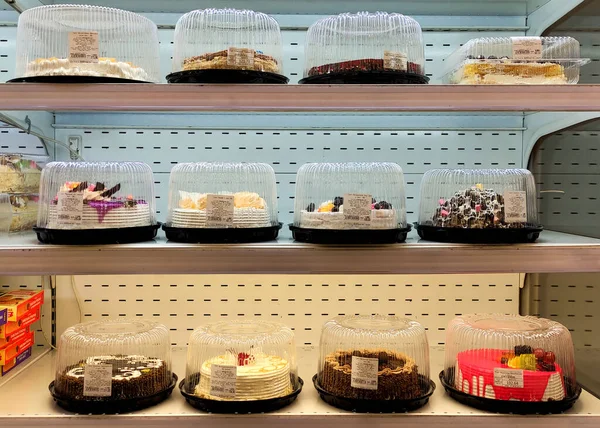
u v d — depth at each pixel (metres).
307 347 1.90
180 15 1.84
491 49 1.49
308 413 1.35
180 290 1.90
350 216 1.39
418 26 1.57
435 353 1.85
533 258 1.36
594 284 1.68
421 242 1.42
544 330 1.45
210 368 1.36
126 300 1.89
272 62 1.46
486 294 1.91
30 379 1.58
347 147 1.88
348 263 1.35
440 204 1.55
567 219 1.74
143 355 1.44
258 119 1.84
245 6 1.81
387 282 1.91
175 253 1.34
